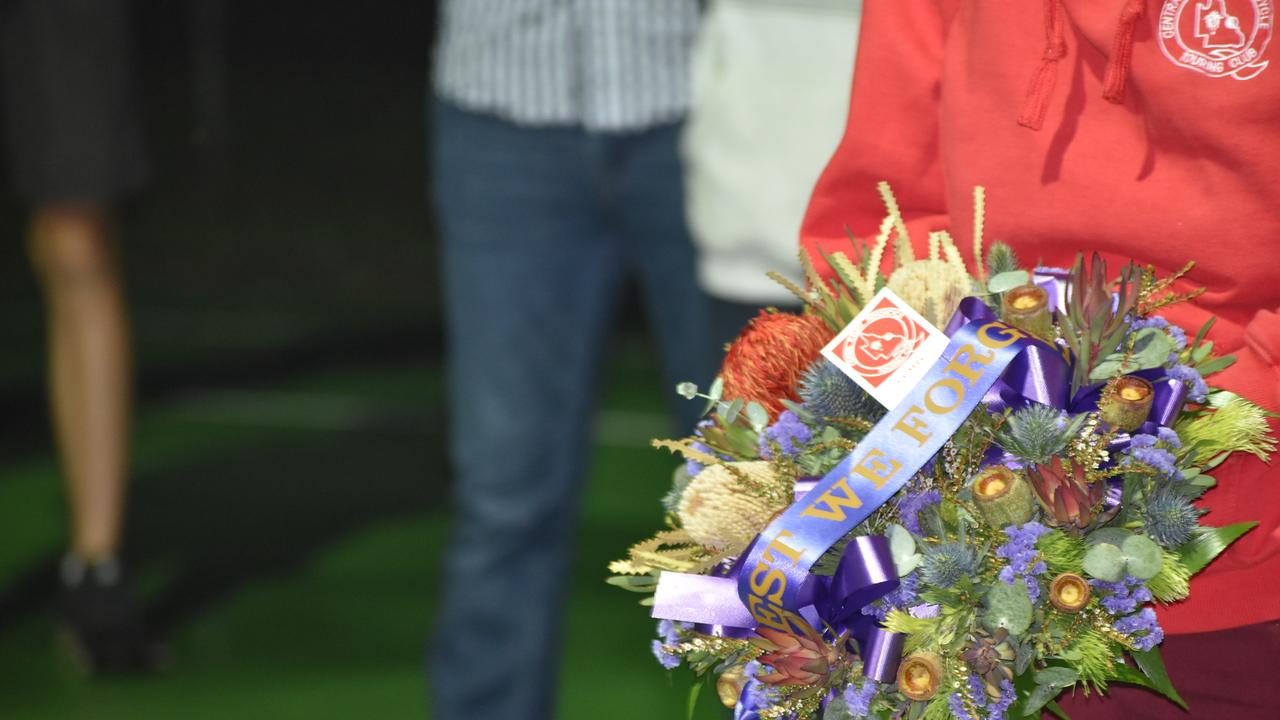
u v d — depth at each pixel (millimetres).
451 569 4852
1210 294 2514
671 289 4645
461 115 4645
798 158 3711
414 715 5387
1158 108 2463
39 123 5715
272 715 5391
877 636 2311
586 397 4836
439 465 8141
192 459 8211
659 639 2557
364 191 15742
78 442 5758
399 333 11172
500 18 4527
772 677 2348
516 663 4828
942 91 2670
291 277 12891
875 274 2588
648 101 4488
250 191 15336
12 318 11383
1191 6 2418
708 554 2484
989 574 2287
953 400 2361
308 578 6605
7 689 5582
